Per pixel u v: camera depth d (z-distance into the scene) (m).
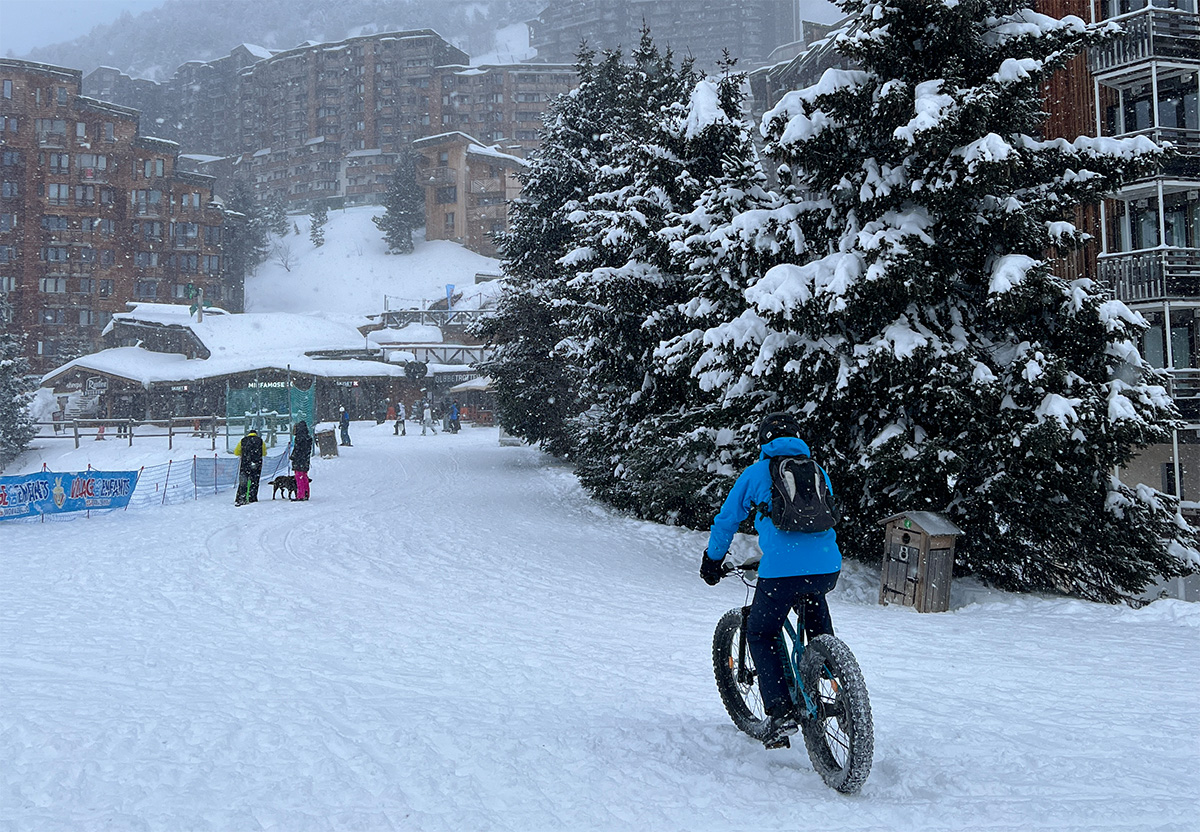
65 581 10.13
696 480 15.43
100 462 41.00
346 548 13.01
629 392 18.34
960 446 10.91
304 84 148.12
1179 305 20.67
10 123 86.38
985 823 3.65
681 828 3.59
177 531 14.48
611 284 16.09
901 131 10.67
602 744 4.67
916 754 4.51
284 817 3.68
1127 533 11.02
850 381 11.12
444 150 121.81
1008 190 11.34
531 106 140.00
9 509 15.59
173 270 93.75
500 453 35.12
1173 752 4.63
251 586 9.98
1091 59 22.16
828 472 11.73
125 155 90.88
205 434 47.59
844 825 3.62
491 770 4.26
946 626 8.62
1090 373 11.01
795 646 4.43
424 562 12.02
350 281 119.19
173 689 5.80
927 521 10.02
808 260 12.70
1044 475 10.69
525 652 7.13
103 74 178.00
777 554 4.29
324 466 28.83
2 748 4.51
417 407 64.56
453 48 147.62
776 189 15.86
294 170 148.50
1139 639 7.88
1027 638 7.93
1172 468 21.58
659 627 8.28
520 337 28.84
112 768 4.25
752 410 12.97
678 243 13.96
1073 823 3.65
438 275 115.00
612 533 15.94
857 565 12.71
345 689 5.88
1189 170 20.88
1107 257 21.75
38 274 87.12
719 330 12.30
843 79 11.65
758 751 4.58
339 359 68.88
